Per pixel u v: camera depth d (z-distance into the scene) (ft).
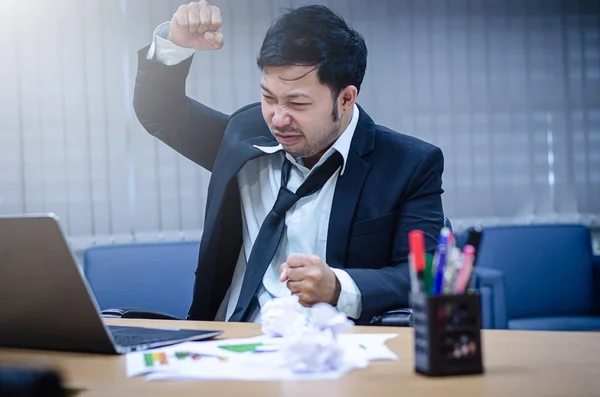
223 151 5.89
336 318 2.94
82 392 2.63
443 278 2.80
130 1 10.93
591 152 12.21
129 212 11.00
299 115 5.12
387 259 5.51
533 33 12.05
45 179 10.82
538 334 3.71
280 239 5.59
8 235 3.12
